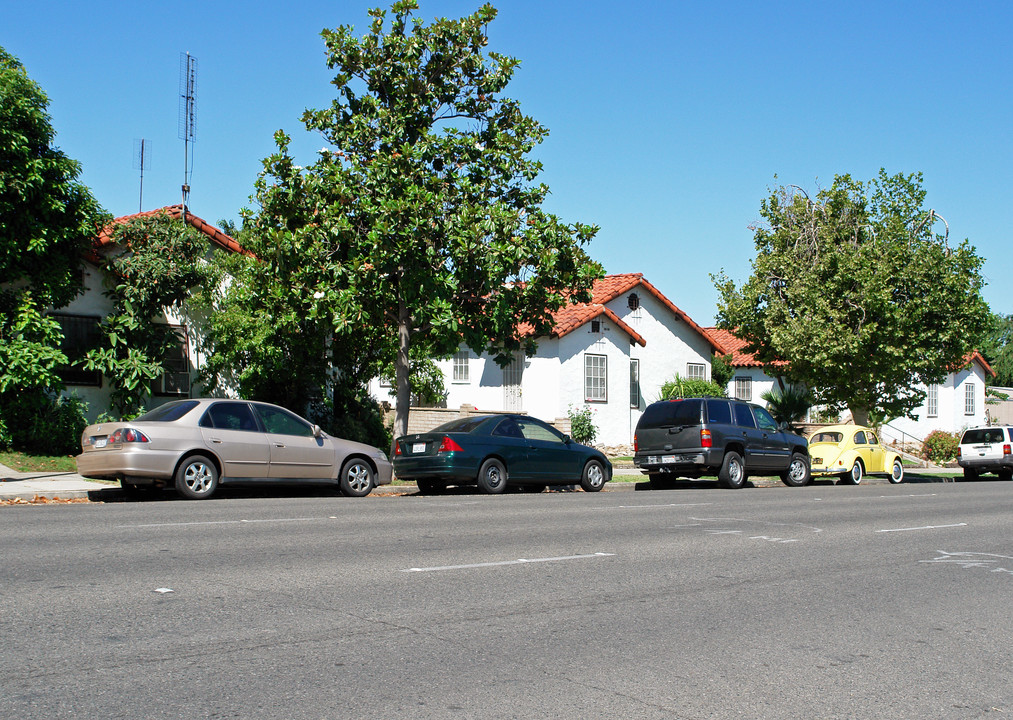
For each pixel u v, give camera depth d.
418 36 18.91
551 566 8.94
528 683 5.28
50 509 12.33
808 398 30.61
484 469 17.25
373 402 24.80
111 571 7.90
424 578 8.12
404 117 18.59
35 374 18.19
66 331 20.19
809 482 23.61
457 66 19.17
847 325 26.88
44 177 18.86
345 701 4.87
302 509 13.10
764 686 5.39
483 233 17.64
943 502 17.72
